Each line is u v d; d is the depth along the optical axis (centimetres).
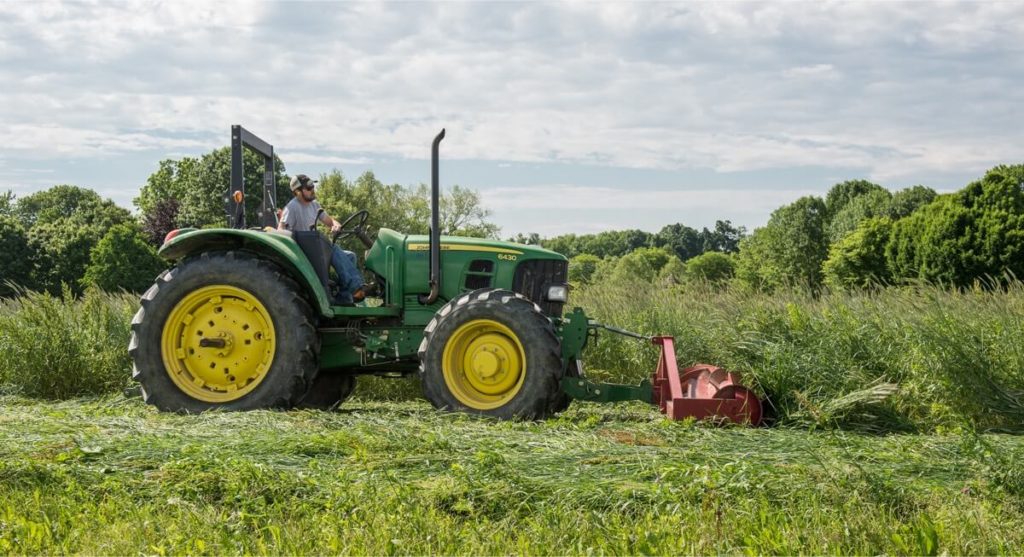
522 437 566
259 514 382
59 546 346
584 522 362
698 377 725
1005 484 423
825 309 891
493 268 761
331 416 649
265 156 855
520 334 685
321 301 716
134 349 729
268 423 614
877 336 828
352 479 427
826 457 481
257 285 720
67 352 916
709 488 402
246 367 730
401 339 758
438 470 449
